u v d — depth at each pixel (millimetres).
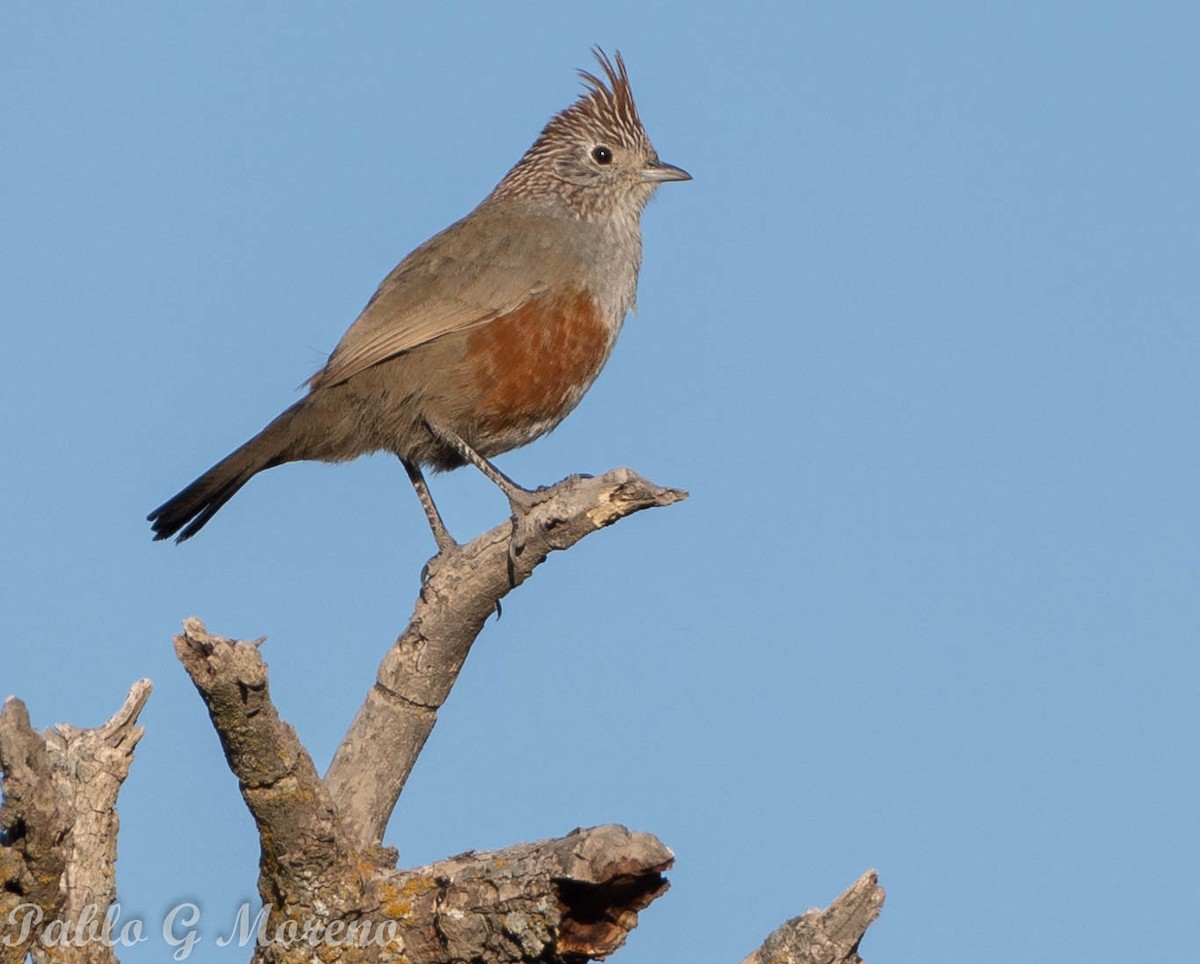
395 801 11594
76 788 9750
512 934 8906
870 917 8711
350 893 9664
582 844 8594
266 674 9008
